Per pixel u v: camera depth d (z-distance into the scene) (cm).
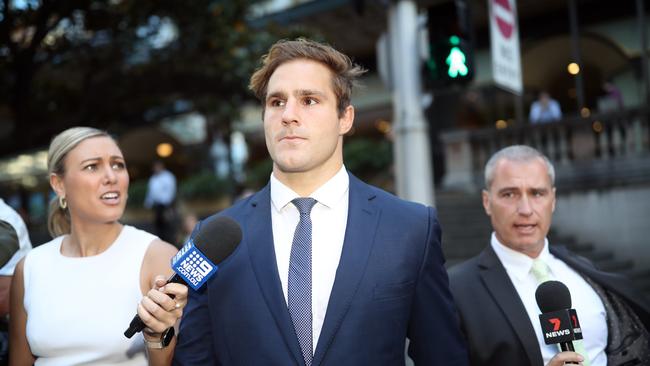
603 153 994
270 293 173
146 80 712
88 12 649
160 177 1202
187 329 181
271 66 187
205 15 706
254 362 169
